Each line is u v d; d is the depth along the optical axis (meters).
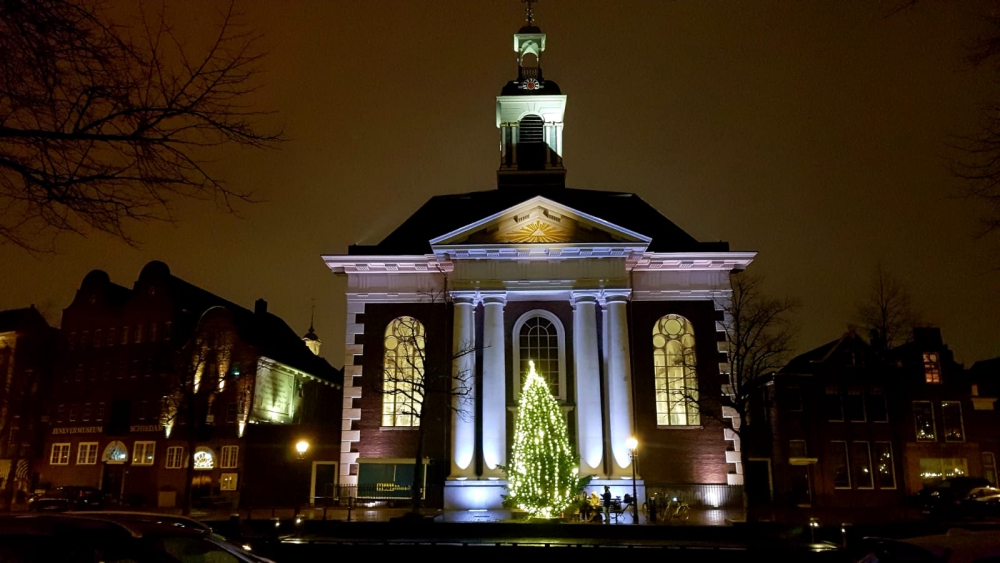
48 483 54.91
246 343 52.44
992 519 34.88
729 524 28.47
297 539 26.39
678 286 40.53
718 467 38.03
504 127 47.91
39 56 6.87
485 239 39.50
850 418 45.25
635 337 39.75
